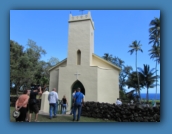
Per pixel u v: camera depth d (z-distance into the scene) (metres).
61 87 18.22
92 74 17.52
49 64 41.06
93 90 17.12
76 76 18.03
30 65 30.66
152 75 42.25
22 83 30.84
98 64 19.47
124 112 10.96
